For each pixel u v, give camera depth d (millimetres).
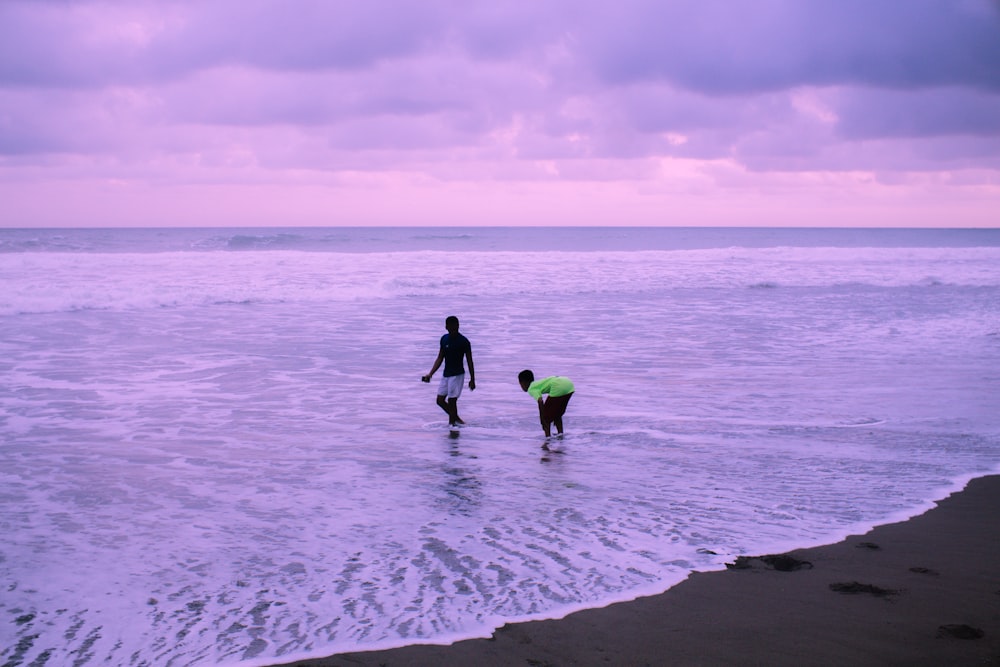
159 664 3820
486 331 17734
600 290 27438
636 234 109062
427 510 6316
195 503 6473
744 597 4613
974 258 43969
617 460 7941
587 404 10727
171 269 30062
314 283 26812
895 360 14445
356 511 6285
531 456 8102
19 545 5469
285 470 7512
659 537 5676
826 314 21469
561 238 88125
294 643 4035
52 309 20328
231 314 20328
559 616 4355
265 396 11102
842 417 9930
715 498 6633
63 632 4152
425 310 21547
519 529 5855
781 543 5555
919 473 7418
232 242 59312
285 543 5543
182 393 11211
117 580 4867
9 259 31062
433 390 11656
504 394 11461
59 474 7297
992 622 4262
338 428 9336
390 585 4793
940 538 5656
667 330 18188
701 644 4016
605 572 5004
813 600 4570
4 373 12469
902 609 4441
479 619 4320
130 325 18078
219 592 4684
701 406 10586
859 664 3787
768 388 11820
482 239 84000
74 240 55938
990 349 15734
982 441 8688
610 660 3846
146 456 7977
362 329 17922
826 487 6961
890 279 32469
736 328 18641
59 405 10344
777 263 39125
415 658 3875
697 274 32625
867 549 5426
